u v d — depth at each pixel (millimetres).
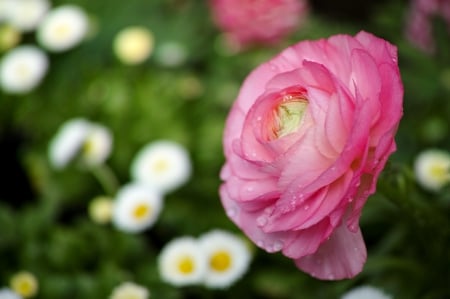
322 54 396
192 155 625
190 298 576
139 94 655
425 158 536
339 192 369
